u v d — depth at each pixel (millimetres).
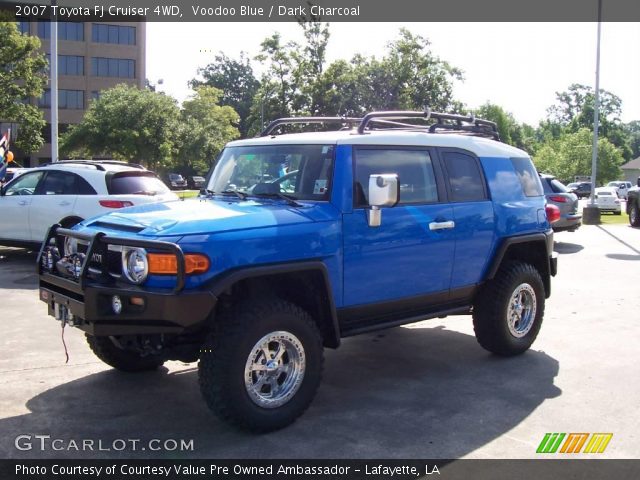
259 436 4457
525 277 6312
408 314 5602
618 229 19750
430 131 6145
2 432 4480
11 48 34500
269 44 33312
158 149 39625
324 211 4871
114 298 4254
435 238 5559
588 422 4770
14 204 11164
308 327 4625
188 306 4090
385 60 34719
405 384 5598
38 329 7109
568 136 68812
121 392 5285
